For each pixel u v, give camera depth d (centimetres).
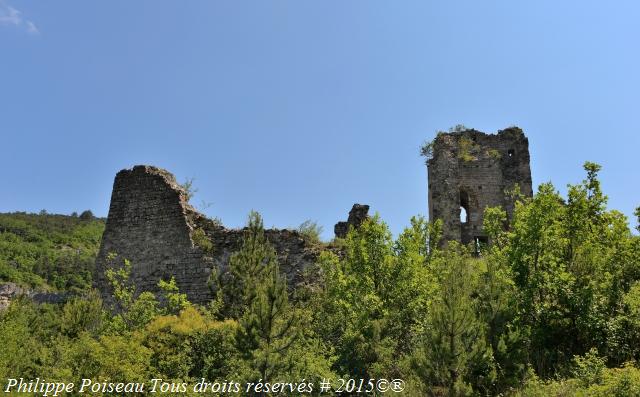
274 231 2047
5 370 1308
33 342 1616
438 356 1170
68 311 1889
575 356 1273
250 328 1217
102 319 1845
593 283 1431
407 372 1349
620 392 1053
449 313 1192
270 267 1636
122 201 2200
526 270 1500
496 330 1299
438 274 1623
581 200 1538
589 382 1171
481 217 3086
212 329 1465
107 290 2098
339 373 1373
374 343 1382
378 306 1494
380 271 1602
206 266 2019
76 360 1262
